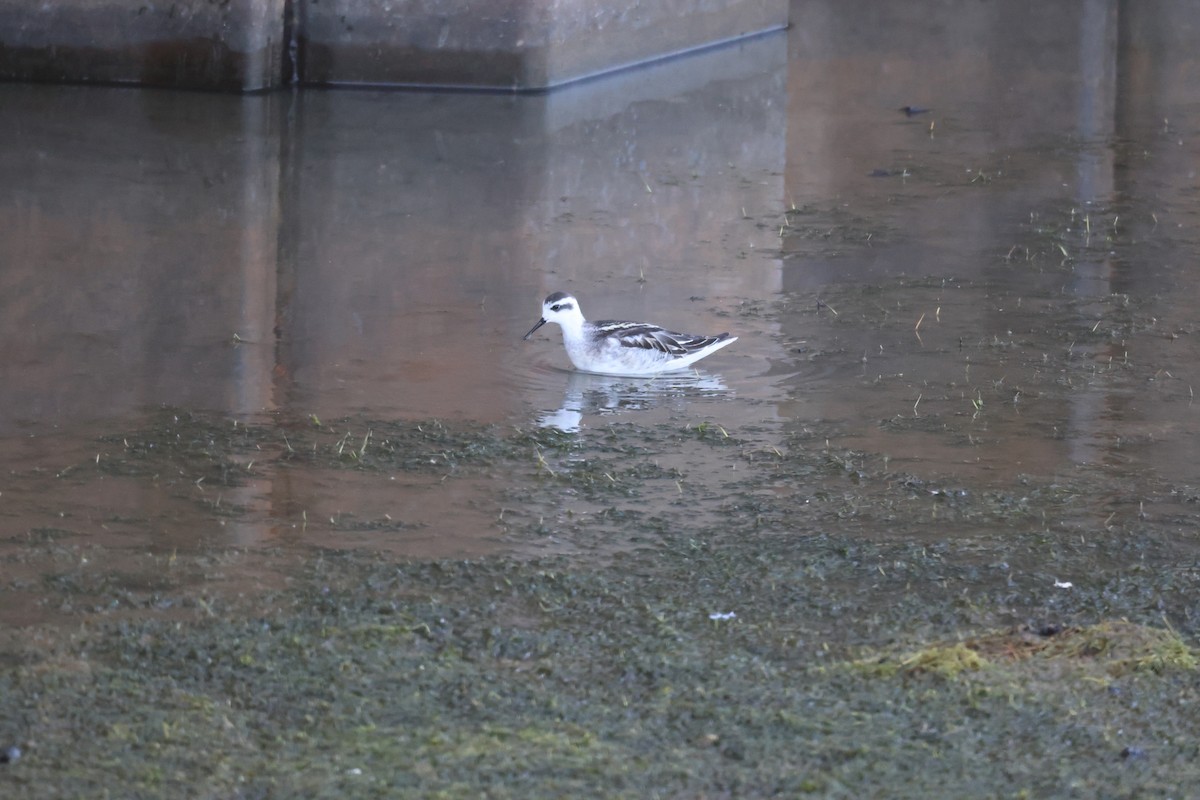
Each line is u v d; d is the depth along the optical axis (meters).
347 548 11.44
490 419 14.52
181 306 17.95
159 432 13.93
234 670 9.19
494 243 21.08
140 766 7.95
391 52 31.06
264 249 20.47
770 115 29.70
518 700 8.84
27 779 7.79
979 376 15.87
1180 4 39.94
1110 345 16.86
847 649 9.73
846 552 11.51
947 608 10.48
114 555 11.21
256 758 8.06
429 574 10.95
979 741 8.29
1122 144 27.17
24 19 30.47
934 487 12.93
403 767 7.94
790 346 16.91
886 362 16.34
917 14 39.62
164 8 30.17
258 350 16.50
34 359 15.98
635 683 9.13
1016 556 11.48
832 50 35.84
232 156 25.48
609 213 22.78
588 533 11.85
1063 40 36.47
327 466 13.20
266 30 30.36
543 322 15.95
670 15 34.28
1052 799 7.70
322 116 28.75
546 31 30.95
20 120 27.55
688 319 17.86
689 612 10.35
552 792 7.68
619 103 30.55
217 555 11.24
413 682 9.06
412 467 13.22
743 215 22.73
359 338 17.02
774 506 12.50
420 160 25.72
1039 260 20.27
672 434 14.21
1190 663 9.25
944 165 25.78
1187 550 11.64
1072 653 9.47
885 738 8.30
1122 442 13.98
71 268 19.30
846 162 26.08
